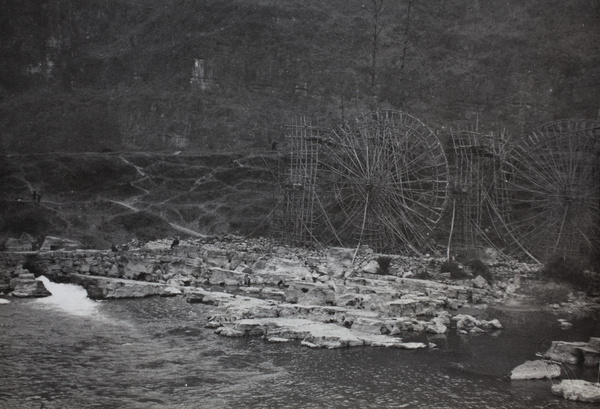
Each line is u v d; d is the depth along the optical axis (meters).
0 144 113.94
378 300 51.16
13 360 38.78
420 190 81.50
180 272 67.69
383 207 80.38
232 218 94.12
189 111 121.25
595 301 58.06
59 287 61.09
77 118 118.12
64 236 85.44
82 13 143.25
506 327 48.53
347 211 87.12
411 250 78.62
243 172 103.75
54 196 96.06
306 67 133.00
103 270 65.75
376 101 125.38
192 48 131.12
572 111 109.44
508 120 114.75
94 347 41.78
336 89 128.88
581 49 115.50
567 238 73.19
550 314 53.41
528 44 121.94
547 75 115.81
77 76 133.00
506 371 37.94
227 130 119.25
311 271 66.12
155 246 76.81
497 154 82.75
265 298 57.09
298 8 144.00
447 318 49.16
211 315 49.94
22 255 66.56
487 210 83.50
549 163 77.94
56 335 44.50
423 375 36.97
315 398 33.22
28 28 136.62
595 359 39.34
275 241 85.88
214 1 140.75
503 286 64.06
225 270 65.56
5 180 97.06
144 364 38.44
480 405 32.59
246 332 45.06
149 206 95.69
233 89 129.88
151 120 121.75
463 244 78.50
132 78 132.88
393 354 40.97
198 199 99.06
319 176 91.44
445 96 123.31
